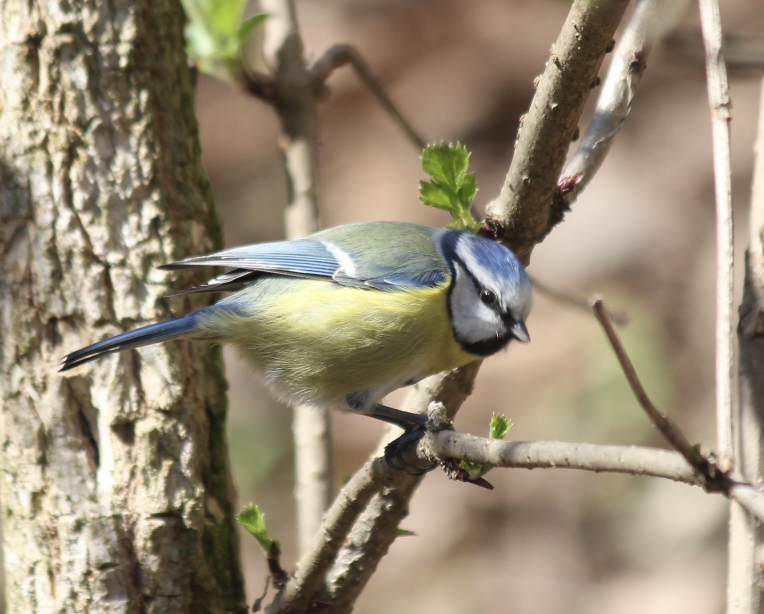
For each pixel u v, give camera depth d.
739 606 4.98
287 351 7.36
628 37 6.25
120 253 6.46
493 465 4.67
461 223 6.15
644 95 16.53
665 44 9.30
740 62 8.69
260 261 7.33
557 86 5.24
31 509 6.21
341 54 8.91
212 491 6.67
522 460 4.41
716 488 3.50
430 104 16.59
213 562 6.50
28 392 6.28
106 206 6.45
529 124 5.54
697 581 12.48
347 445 14.40
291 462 14.24
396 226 7.94
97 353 6.14
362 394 7.45
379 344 7.21
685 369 13.82
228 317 6.89
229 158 16.98
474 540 13.61
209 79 17.59
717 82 4.28
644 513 13.43
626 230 15.26
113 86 6.50
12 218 6.35
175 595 6.21
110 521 6.15
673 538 13.09
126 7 6.55
